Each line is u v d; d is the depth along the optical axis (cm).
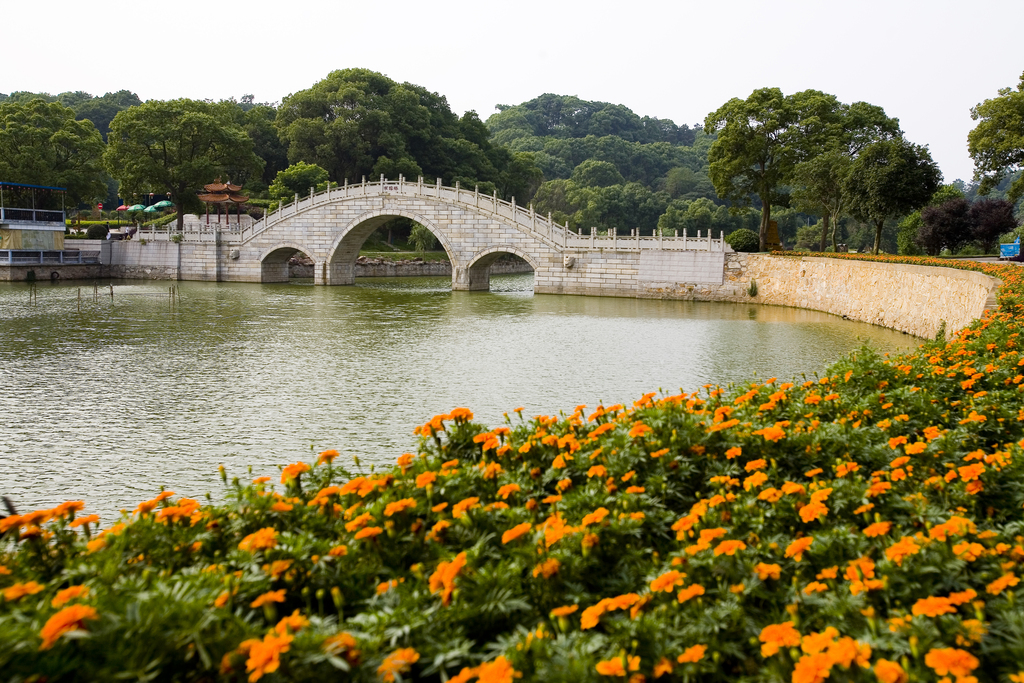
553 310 4688
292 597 559
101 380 2420
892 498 685
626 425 912
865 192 4859
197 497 1375
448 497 733
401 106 9631
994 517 698
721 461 829
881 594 499
